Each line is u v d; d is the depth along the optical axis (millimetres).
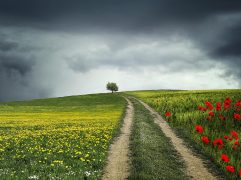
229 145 24328
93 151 25391
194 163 22375
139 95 156125
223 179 18828
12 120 64438
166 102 70562
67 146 28078
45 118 69875
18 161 22516
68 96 173000
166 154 24703
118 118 60156
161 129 39875
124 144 29578
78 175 18000
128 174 18859
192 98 65250
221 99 59281
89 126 46625
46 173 18672
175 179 17969
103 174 18922
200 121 37000
